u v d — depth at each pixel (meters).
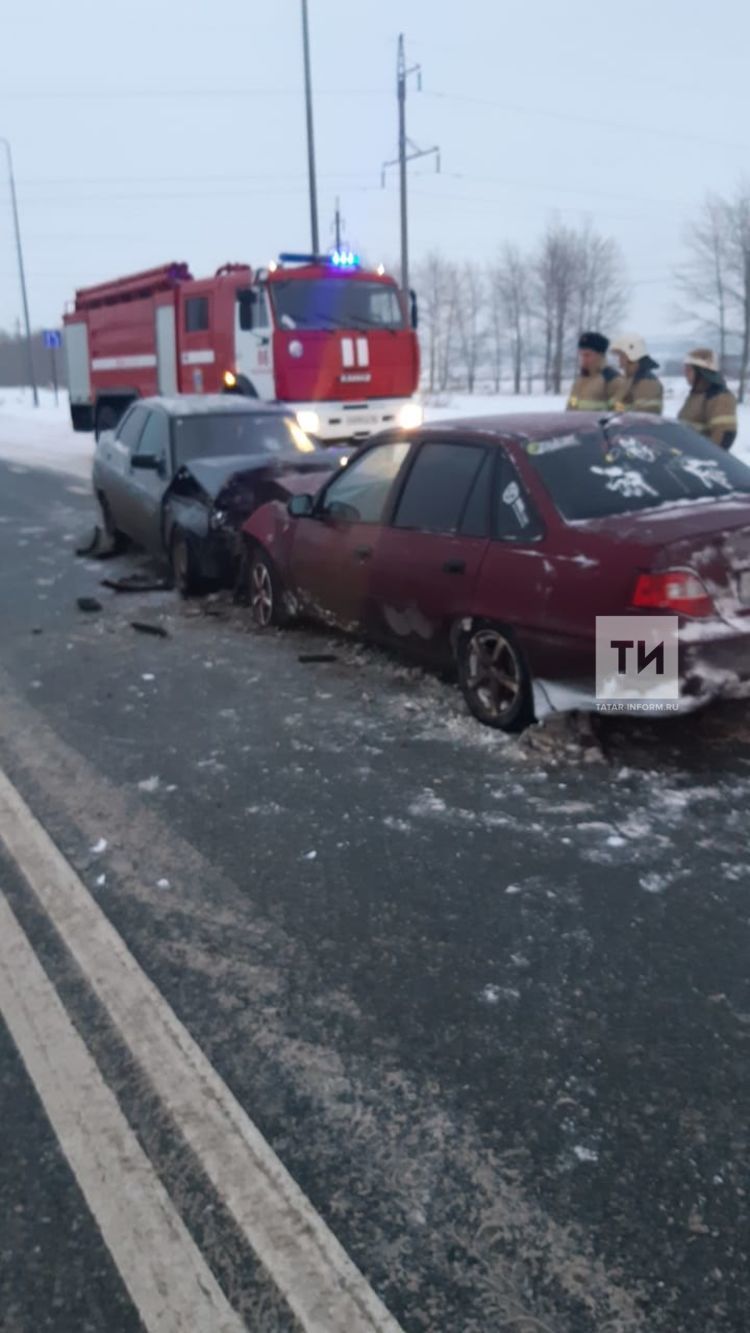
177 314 17.59
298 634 7.25
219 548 8.10
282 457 8.65
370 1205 2.41
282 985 3.24
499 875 3.84
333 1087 2.79
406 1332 2.10
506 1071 2.82
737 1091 2.72
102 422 22.22
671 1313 2.11
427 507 5.68
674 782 4.54
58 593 8.89
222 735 5.38
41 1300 2.21
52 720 5.73
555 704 4.86
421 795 4.54
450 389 74.69
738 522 4.61
